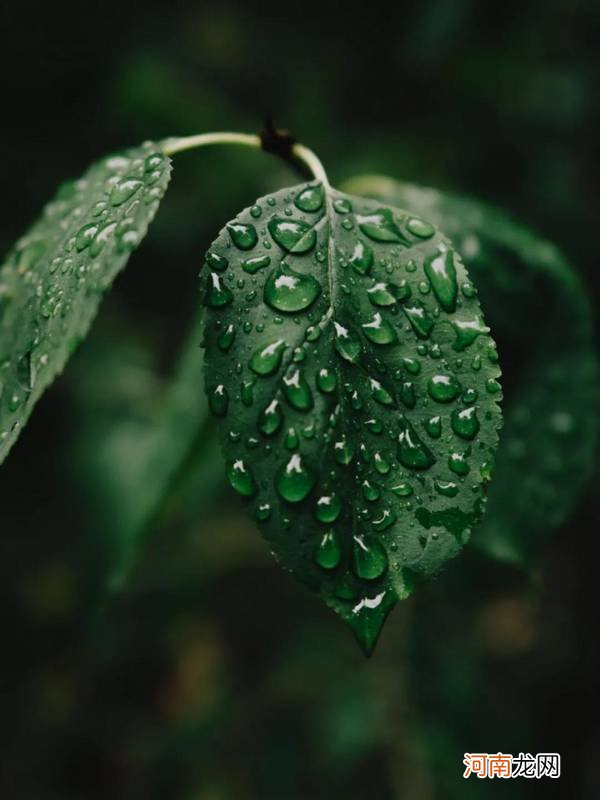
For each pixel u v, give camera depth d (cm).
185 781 56
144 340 71
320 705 53
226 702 58
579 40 60
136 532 34
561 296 30
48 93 89
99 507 55
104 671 69
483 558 37
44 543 77
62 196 25
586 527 57
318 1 80
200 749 56
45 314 22
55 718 67
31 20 90
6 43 89
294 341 21
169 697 66
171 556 66
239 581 67
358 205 22
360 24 77
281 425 21
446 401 22
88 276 21
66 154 87
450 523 21
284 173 67
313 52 79
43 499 79
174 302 80
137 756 62
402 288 22
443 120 65
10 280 24
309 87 73
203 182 67
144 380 65
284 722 55
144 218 21
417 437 21
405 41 64
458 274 22
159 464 34
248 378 21
